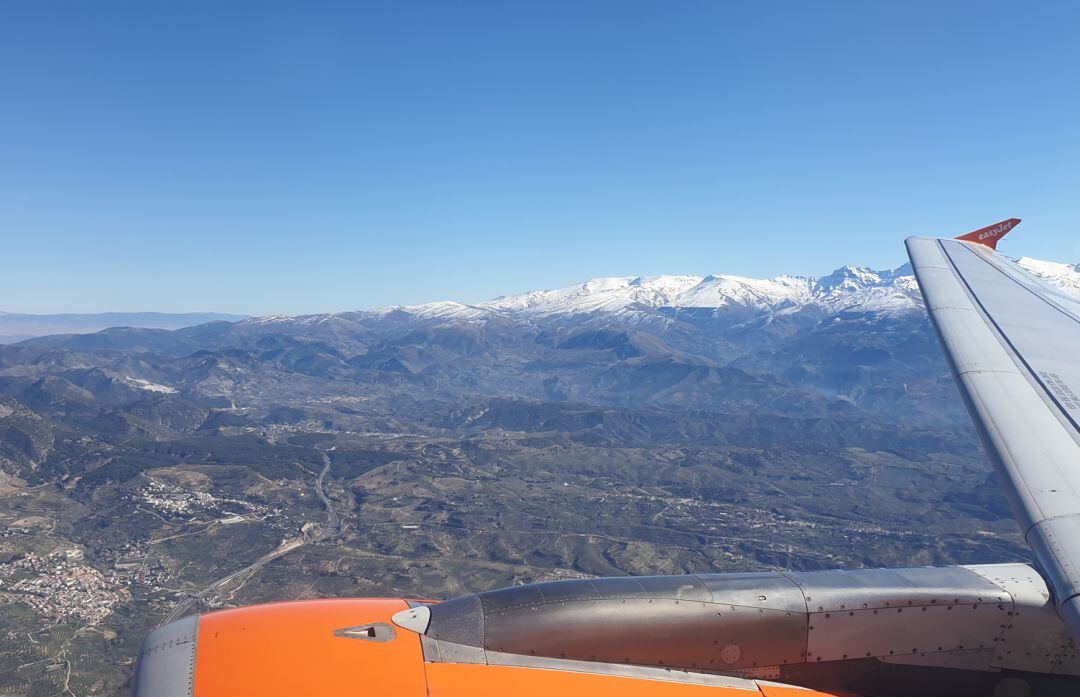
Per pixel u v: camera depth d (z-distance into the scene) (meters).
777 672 15.07
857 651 15.17
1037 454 14.47
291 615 14.15
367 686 12.20
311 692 11.97
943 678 15.42
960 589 15.55
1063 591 9.65
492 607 14.45
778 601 15.14
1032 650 15.45
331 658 12.76
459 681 12.68
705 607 14.91
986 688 15.54
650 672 14.12
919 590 15.52
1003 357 21.36
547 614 14.37
